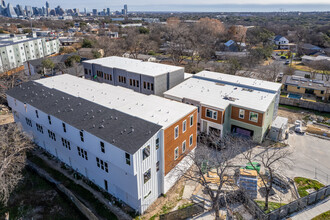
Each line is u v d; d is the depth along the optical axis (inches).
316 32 5329.7
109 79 1834.4
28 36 4276.6
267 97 1414.9
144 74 1577.3
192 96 1445.6
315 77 2618.1
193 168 1159.0
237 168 1125.1
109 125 961.5
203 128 1406.3
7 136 1235.9
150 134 866.8
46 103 1237.7
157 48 4360.2
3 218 933.8
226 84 1628.9
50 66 2647.6
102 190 1046.4
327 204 936.9
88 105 1159.0
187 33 4463.6
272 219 852.0
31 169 1208.8
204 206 932.0
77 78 1660.9
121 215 913.5
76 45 4323.3
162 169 971.9
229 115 1385.3
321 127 1578.5
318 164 1193.4
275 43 4798.2
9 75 2411.4
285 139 1414.9
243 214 896.3
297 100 1947.6
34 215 948.0
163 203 971.9
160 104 1178.6
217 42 4542.3
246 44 4756.4
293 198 970.1
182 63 3395.7
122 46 4010.8
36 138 1365.7
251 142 1261.1
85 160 1058.1
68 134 1076.5
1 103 1975.9
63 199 1023.6
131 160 802.8
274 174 1057.5
